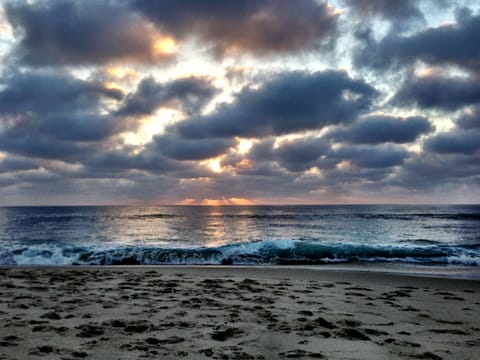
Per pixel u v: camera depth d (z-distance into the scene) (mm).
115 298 6824
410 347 4324
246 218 64000
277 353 3963
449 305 7047
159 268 12352
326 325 5191
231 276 10406
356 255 16344
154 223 50188
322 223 49438
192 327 4926
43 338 4285
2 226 42750
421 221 52438
